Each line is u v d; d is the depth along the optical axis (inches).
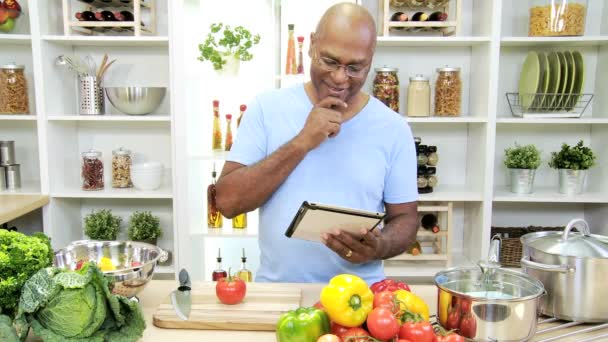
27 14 107.6
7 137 112.1
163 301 46.7
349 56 48.4
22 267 38.0
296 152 52.0
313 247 55.8
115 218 108.7
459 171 113.3
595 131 109.0
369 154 55.9
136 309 38.9
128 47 109.7
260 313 44.3
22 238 39.7
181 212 101.2
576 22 96.0
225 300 46.2
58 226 104.0
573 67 96.2
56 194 100.8
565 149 102.5
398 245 54.1
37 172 113.3
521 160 101.5
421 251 106.9
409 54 109.2
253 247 116.5
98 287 37.2
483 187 100.6
